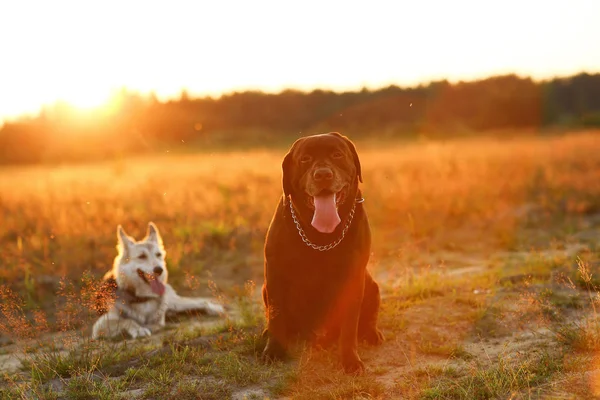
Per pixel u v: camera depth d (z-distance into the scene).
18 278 8.88
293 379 4.35
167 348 5.24
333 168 4.30
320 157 4.42
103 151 46.44
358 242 4.57
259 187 17.30
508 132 55.56
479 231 11.44
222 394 4.17
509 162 22.12
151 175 23.78
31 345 5.90
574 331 4.76
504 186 15.67
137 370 4.72
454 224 12.08
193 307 7.39
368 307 5.12
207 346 5.24
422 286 6.78
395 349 5.04
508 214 12.55
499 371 4.07
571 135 40.00
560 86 100.88
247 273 9.32
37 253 10.20
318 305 4.68
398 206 13.51
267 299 4.90
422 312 5.94
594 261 7.34
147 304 6.86
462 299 6.19
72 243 10.50
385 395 4.02
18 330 5.61
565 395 3.63
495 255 9.42
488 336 5.16
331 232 4.41
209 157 37.72
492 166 20.91
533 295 5.74
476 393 3.81
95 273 9.06
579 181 15.48
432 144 37.03
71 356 5.05
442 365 4.50
